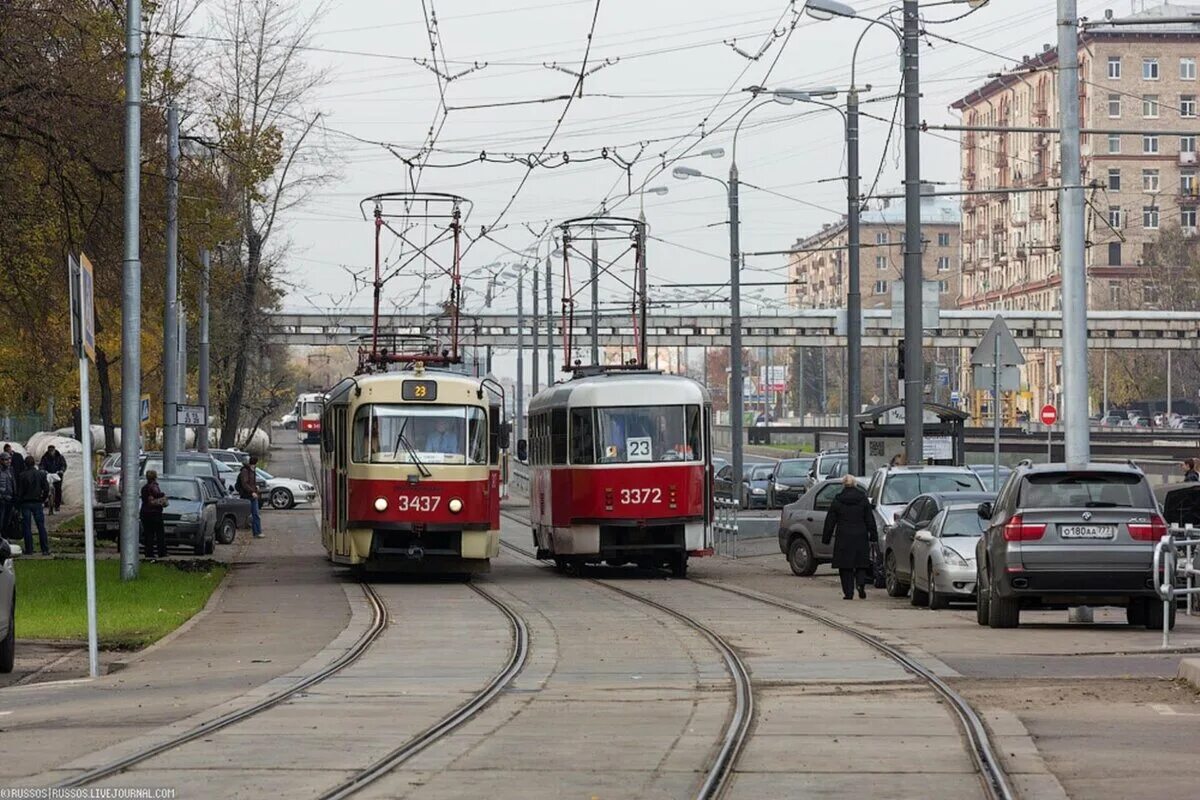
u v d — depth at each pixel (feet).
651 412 130.52
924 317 132.77
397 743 48.01
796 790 40.34
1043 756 44.98
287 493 269.85
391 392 124.47
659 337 400.26
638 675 65.72
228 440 287.28
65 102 112.37
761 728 50.98
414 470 122.62
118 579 117.19
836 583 126.72
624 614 95.20
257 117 256.52
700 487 130.52
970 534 99.76
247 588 118.52
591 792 40.19
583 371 147.84
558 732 50.39
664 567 143.84
